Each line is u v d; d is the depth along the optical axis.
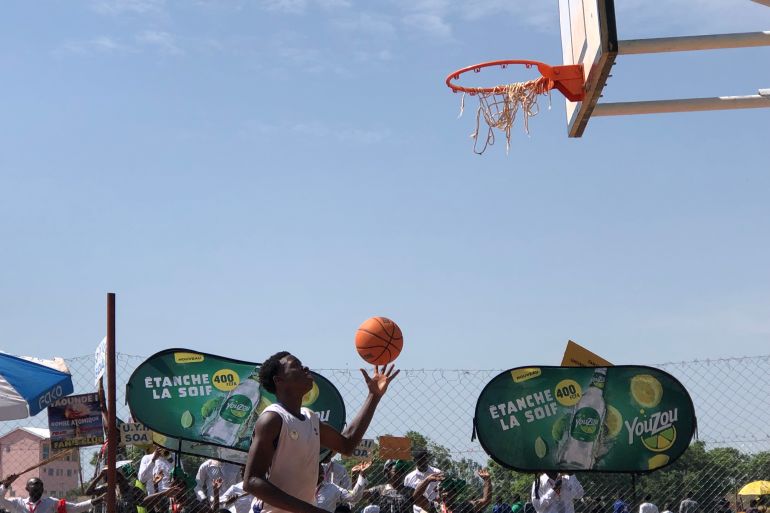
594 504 9.98
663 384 9.41
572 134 9.26
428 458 9.38
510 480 10.12
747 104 8.63
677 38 8.16
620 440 9.34
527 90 8.83
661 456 9.27
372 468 10.61
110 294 8.23
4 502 8.96
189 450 9.27
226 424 9.19
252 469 4.44
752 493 10.72
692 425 9.30
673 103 8.73
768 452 9.79
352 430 5.10
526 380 9.41
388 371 5.32
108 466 8.05
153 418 9.04
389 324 6.27
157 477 9.55
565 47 9.45
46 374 9.12
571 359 9.90
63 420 8.82
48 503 9.06
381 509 9.27
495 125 8.90
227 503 9.08
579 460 9.29
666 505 10.74
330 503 9.21
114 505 8.02
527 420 9.32
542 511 9.50
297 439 4.56
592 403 9.40
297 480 4.57
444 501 9.15
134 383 9.06
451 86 9.08
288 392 4.71
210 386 9.25
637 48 8.19
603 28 7.60
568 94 8.62
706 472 10.41
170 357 9.23
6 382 9.00
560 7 9.71
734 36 8.13
